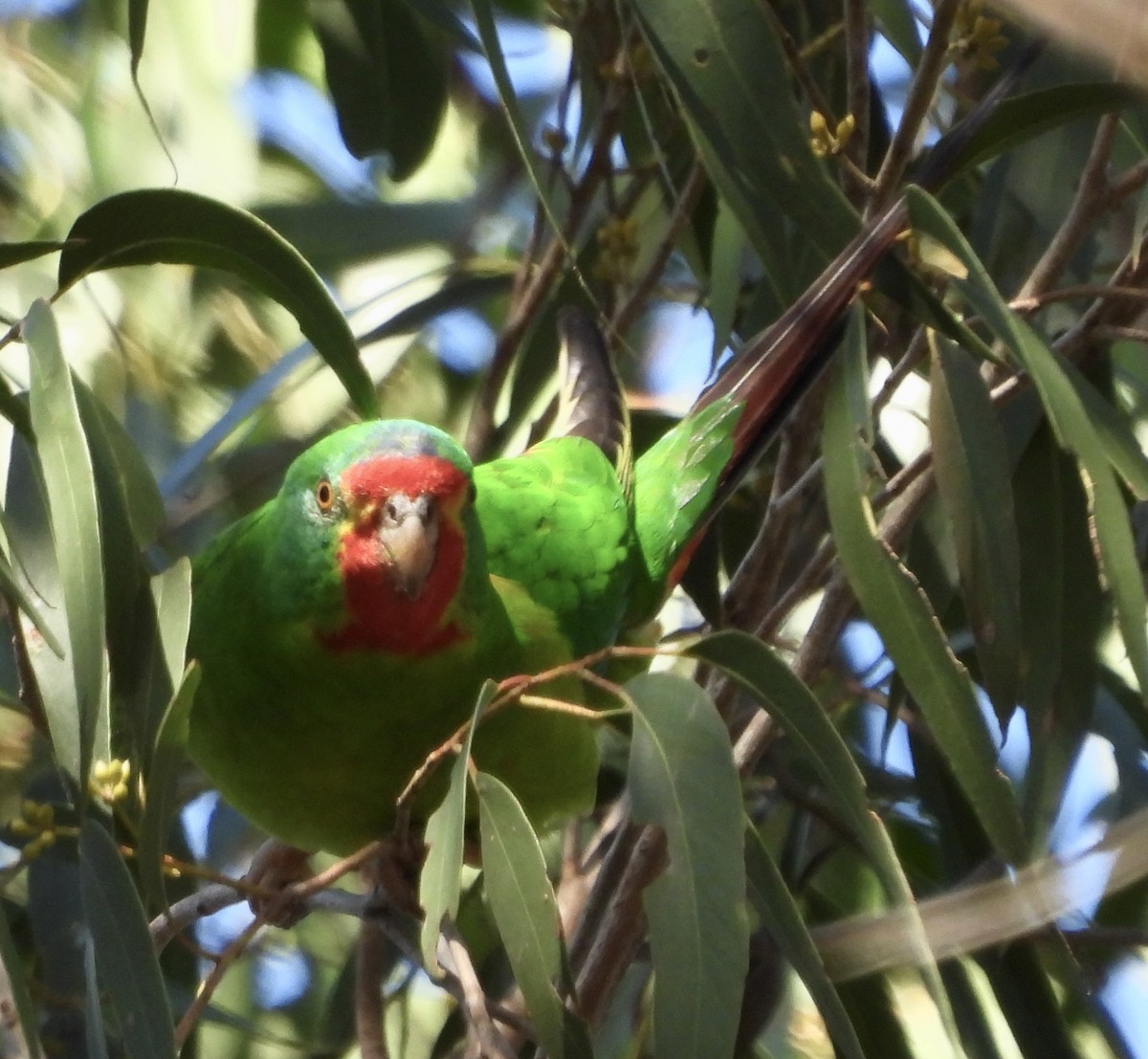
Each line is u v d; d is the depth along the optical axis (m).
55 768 6.47
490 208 9.52
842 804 4.42
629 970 7.01
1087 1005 6.28
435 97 7.62
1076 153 6.34
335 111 7.57
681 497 7.10
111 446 5.37
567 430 7.27
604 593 6.63
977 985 7.51
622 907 5.74
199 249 5.23
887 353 6.85
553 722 6.05
